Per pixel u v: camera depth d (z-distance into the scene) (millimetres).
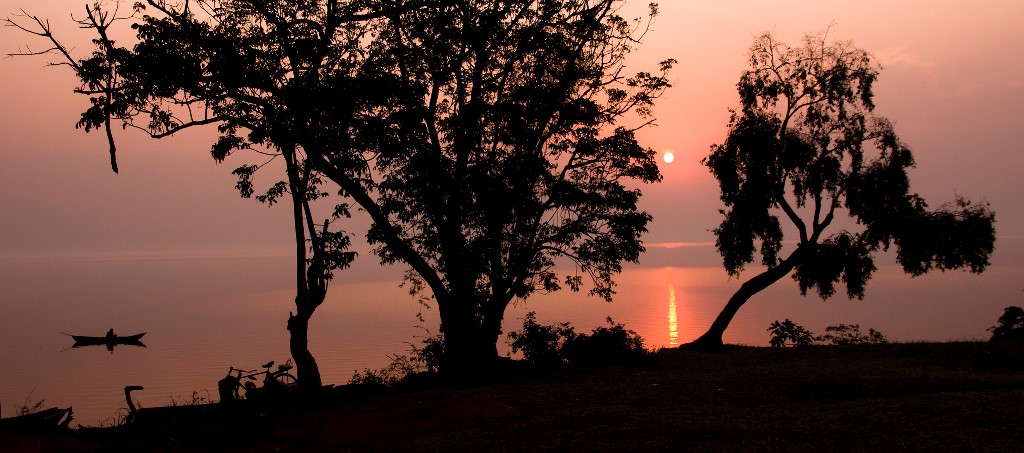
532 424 11172
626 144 22344
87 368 49375
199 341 68062
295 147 16781
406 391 17922
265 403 14820
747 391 13438
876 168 26766
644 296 120938
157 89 16172
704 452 8984
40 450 10320
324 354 51812
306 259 15977
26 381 42625
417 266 20625
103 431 12211
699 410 11750
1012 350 15797
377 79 18000
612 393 14016
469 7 20438
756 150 27766
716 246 29719
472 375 18719
